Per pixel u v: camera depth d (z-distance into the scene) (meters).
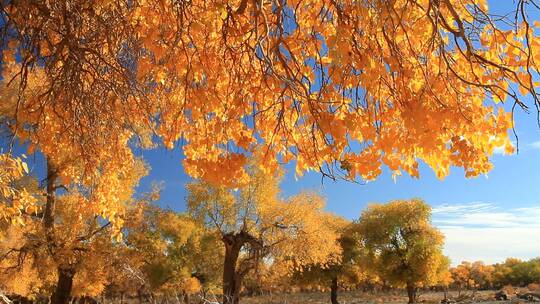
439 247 43.62
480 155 3.86
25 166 5.95
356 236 45.81
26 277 16.12
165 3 4.03
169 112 5.05
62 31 4.38
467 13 3.97
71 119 5.25
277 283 42.94
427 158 4.22
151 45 3.97
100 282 18.34
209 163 4.36
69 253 15.66
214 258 35.38
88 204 8.05
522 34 3.78
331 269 46.06
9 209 6.37
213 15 3.50
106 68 4.81
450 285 81.75
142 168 14.29
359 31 3.75
